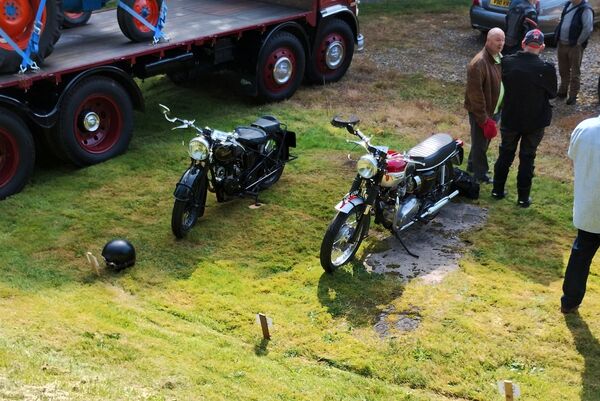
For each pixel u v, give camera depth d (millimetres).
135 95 8102
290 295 5566
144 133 8703
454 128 9047
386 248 6211
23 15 7148
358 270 5871
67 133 7441
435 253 6145
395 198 6008
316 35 10328
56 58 7734
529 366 4730
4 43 7102
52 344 4645
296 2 10227
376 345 4941
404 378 4629
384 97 10172
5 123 6914
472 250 6191
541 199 7137
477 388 4527
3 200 6996
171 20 9531
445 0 16125
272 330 5094
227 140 6594
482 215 6801
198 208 6539
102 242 6277
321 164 7898
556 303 5406
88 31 8961
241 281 5758
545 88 6496
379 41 12992
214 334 5020
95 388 3996
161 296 5516
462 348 4871
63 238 6324
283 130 7383
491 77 6926
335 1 10422
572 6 9547
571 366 4723
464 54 12320
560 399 4402
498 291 5566
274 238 6395
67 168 7723
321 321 5215
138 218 6719
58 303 5293
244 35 9492
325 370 4672
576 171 4953
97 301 5355
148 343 4781
